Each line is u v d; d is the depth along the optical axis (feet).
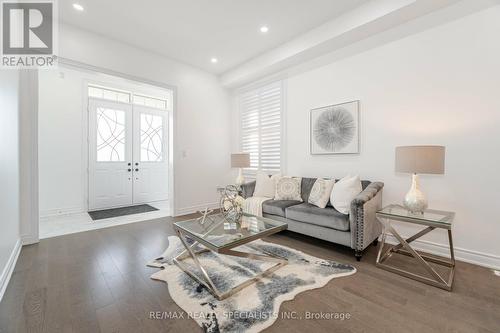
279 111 13.83
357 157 10.54
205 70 15.53
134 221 13.07
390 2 8.27
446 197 8.18
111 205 16.76
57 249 8.91
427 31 8.48
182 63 14.37
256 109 15.28
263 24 10.34
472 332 4.68
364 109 10.25
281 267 7.37
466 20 7.72
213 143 16.16
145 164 18.58
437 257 8.13
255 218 8.64
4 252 6.45
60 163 14.64
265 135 14.74
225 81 15.93
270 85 14.35
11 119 7.54
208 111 15.84
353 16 9.25
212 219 8.68
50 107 14.30
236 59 13.91
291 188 11.59
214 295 5.81
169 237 10.31
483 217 7.54
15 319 4.99
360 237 7.81
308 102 12.37
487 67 7.40
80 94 15.40
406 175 9.12
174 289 6.14
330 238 8.70
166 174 19.79
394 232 7.43
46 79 14.15
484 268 7.32
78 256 8.27
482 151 7.53
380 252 7.70
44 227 11.86
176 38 11.51
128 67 12.09
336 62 11.14
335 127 11.18
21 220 9.20
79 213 15.01
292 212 9.84
